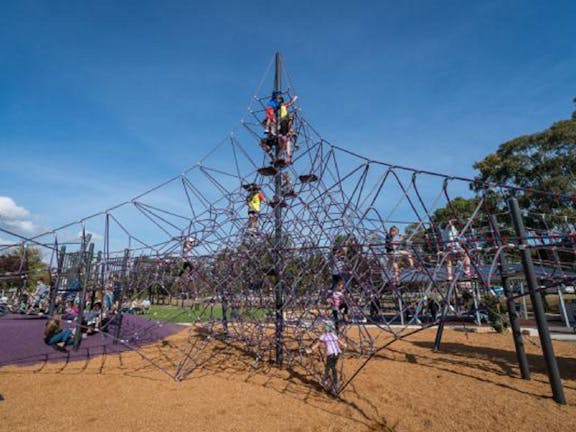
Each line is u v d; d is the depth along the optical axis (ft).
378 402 18.33
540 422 15.53
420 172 18.17
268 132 29.89
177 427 15.29
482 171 83.30
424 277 27.71
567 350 30.58
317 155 25.17
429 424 15.53
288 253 23.30
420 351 31.04
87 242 37.09
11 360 27.37
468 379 22.22
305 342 32.50
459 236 20.35
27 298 62.39
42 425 15.51
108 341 36.11
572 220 64.80
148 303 62.90
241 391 20.17
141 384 21.72
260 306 27.48
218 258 25.46
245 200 29.89
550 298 80.94
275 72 31.96
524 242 19.52
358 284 22.84
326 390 20.27
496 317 40.91
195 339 38.75
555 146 72.33
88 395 19.69
